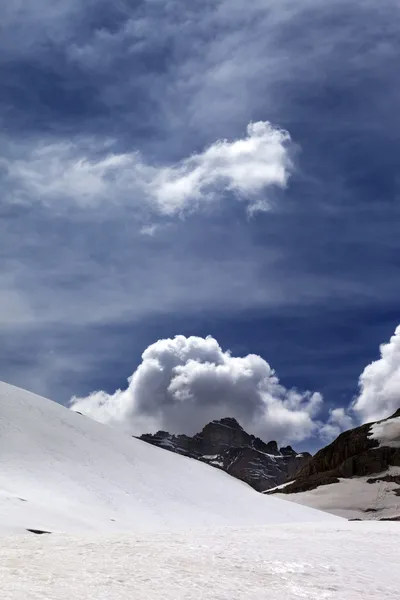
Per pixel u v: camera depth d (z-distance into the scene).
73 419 91.94
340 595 23.08
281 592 22.66
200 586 22.45
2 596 18.62
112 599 19.67
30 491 61.75
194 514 76.81
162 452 99.50
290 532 40.19
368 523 49.84
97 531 51.97
